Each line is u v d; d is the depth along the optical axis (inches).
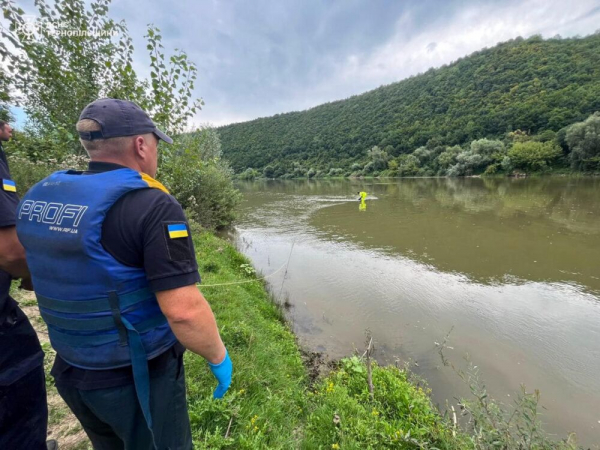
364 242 443.5
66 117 157.8
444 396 152.1
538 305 243.4
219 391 50.1
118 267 39.7
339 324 221.1
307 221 613.6
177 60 164.2
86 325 40.8
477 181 1418.6
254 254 402.9
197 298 43.9
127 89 158.9
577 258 339.9
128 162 47.6
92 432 51.1
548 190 907.4
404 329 213.5
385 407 130.6
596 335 202.4
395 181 1742.1
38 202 43.3
